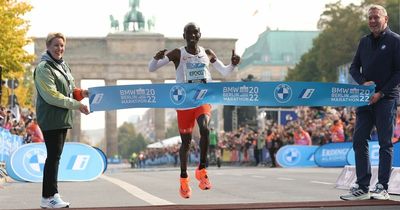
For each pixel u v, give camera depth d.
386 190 9.30
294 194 11.78
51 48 8.60
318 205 8.30
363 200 8.98
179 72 9.28
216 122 93.88
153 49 103.19
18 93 61.16
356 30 83.94
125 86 9.01
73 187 14.84
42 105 8.53
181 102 9.06
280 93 9.27
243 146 43.69
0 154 19.92
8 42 36.03
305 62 100.69
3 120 21.64
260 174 21.89
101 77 102.69
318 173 21.95
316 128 34.81
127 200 10.73
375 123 9.33
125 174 26.00
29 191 13.72
